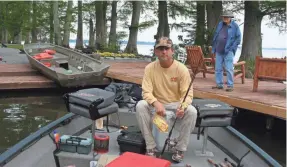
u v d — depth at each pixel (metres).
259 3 13.61
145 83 3.26
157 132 3.37
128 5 25.78
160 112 3.09
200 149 3.65
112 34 22.03
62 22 28.70
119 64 13.05
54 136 3.36
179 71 3.22
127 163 2.35
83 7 24.22
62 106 8.51
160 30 19.08
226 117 3.30
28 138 3.28
